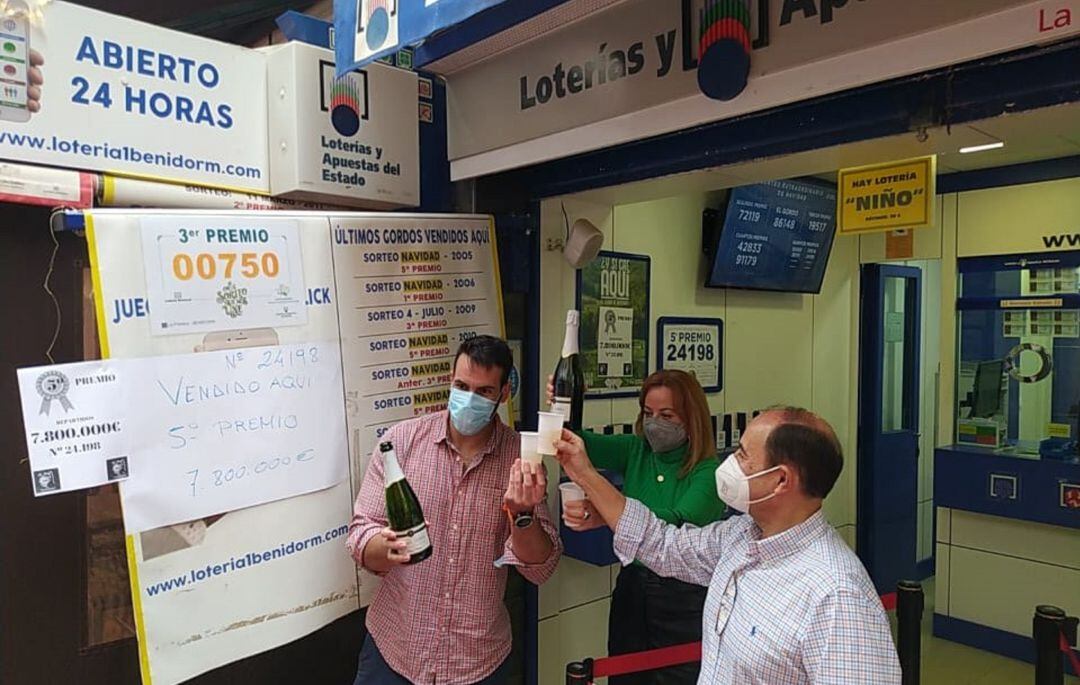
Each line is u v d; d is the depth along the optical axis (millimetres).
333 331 2066
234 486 1861
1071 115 1588
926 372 5266
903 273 4867
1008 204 3986
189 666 1786
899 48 1450
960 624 4176
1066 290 3820
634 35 1909
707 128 2176
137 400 1715
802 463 1361
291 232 1988
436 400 2311
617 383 3252
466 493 1901
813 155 2010
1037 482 3811
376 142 2307
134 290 1720
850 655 1229
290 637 1971
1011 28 1312
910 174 2641
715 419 3801
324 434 2039
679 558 1643
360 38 1762
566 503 1781
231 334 1868
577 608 3080
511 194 2748
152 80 1908
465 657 1883
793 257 4020
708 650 1490
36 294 1873
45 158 1735
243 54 2100
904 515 4949
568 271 2998
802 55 1580
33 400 1578
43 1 1718
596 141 2033
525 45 2188
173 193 1955
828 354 4582
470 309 2416
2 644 1841
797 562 1360
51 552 1907
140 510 1713
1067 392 3848
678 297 3592
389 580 1954
